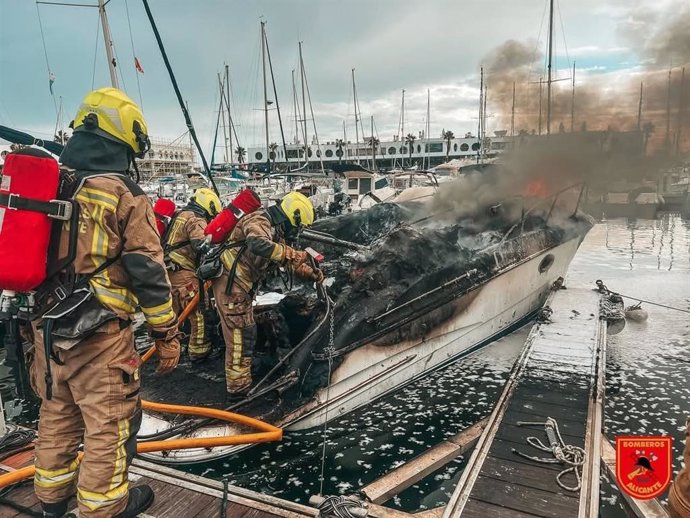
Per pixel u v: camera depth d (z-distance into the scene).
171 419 3.43
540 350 4.80
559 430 3.31
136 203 1.82
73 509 2.29
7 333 2.11
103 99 1.87
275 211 3.69
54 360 1.77
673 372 4.92
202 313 4.31
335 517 2.34
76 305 1.74
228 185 21.80
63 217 1.71
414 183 17.67
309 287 5.19
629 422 3.96
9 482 2.40
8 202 1.65
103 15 10.43
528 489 2.70
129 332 1.92
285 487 3.13
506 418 3.51
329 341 3.89
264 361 4.19
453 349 4.97
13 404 4.29
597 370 4.31
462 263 4.89
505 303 5.61
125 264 1.80
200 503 2.41
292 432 3.63
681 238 15.75
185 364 4.41
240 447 3.39
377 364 4.16
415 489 3.14
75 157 1.84
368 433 3.72
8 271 1.64
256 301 4.56
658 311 7.17
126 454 1.94
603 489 3.14
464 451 3.48
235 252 3.50
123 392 1.89
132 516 2.20
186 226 4.41
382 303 4.19
